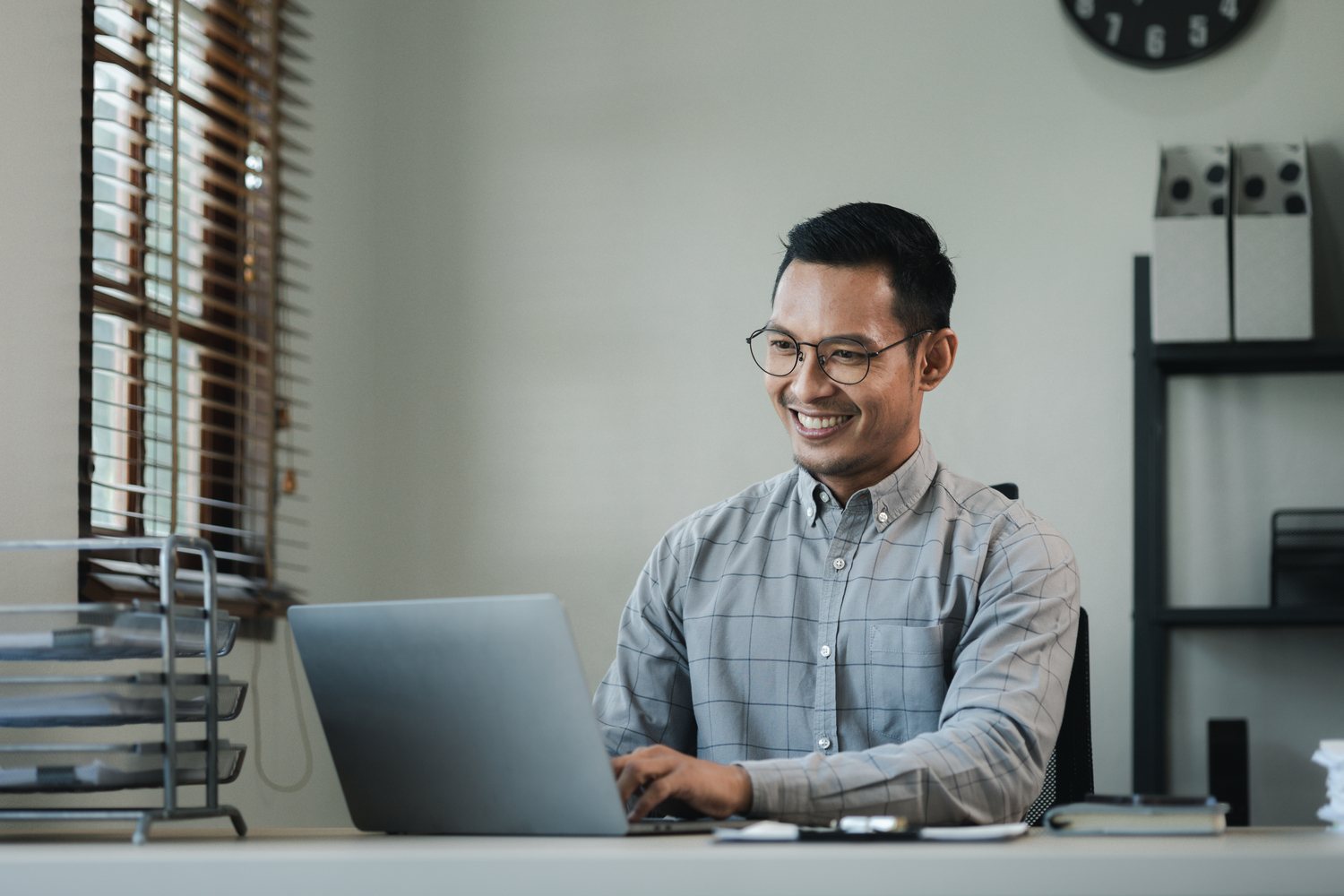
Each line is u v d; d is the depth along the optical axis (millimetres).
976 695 1304
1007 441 2707
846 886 762
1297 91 2674
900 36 2859
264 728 2430
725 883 765
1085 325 2707
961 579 1500
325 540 2779
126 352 1995
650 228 2930
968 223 2781
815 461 1539
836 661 1532
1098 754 2598
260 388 2480
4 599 1689
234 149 2520
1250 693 2592
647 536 2848
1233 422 2664
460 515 2936
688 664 1641
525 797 1053
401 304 3002
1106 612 2631
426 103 3041
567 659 1010
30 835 1200
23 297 1768
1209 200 2619
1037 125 2777
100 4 1990
